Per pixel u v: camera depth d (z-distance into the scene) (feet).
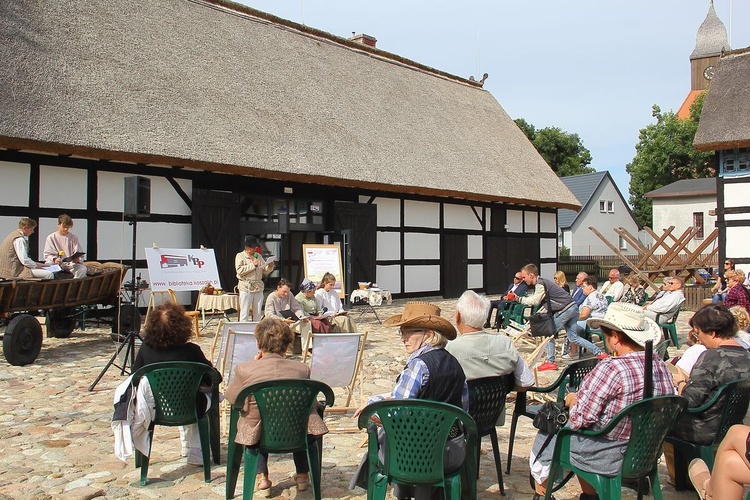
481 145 63.57
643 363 10.44
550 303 24.81
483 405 12.16
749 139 44.27
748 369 11.85
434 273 55.21
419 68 70.38
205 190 39.09
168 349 13.19
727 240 46.91
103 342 29.53
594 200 115.96
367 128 51.62
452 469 10.27
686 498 12.37
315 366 17.10
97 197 35.09
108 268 28.60
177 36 45.19
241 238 42.70
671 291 29.63
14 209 32.07
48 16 37.40
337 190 47.70
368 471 10.80
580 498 11.28
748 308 29.01
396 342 31.37
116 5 43.16
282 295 26.89
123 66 38.55
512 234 63.16
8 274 24.64
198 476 13.41
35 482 12.85
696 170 120.57
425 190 50.06
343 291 39.19
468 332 12.42
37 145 30.78
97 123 33.58
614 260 103.96
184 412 13.02
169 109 38.14
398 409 9.95
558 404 12.07
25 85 32.22
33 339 24.40
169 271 33.09
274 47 53.36
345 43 63.21
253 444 11.61
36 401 19.19
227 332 18.16
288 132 44.11
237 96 43.78
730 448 10.06
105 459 14.37
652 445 10.33
